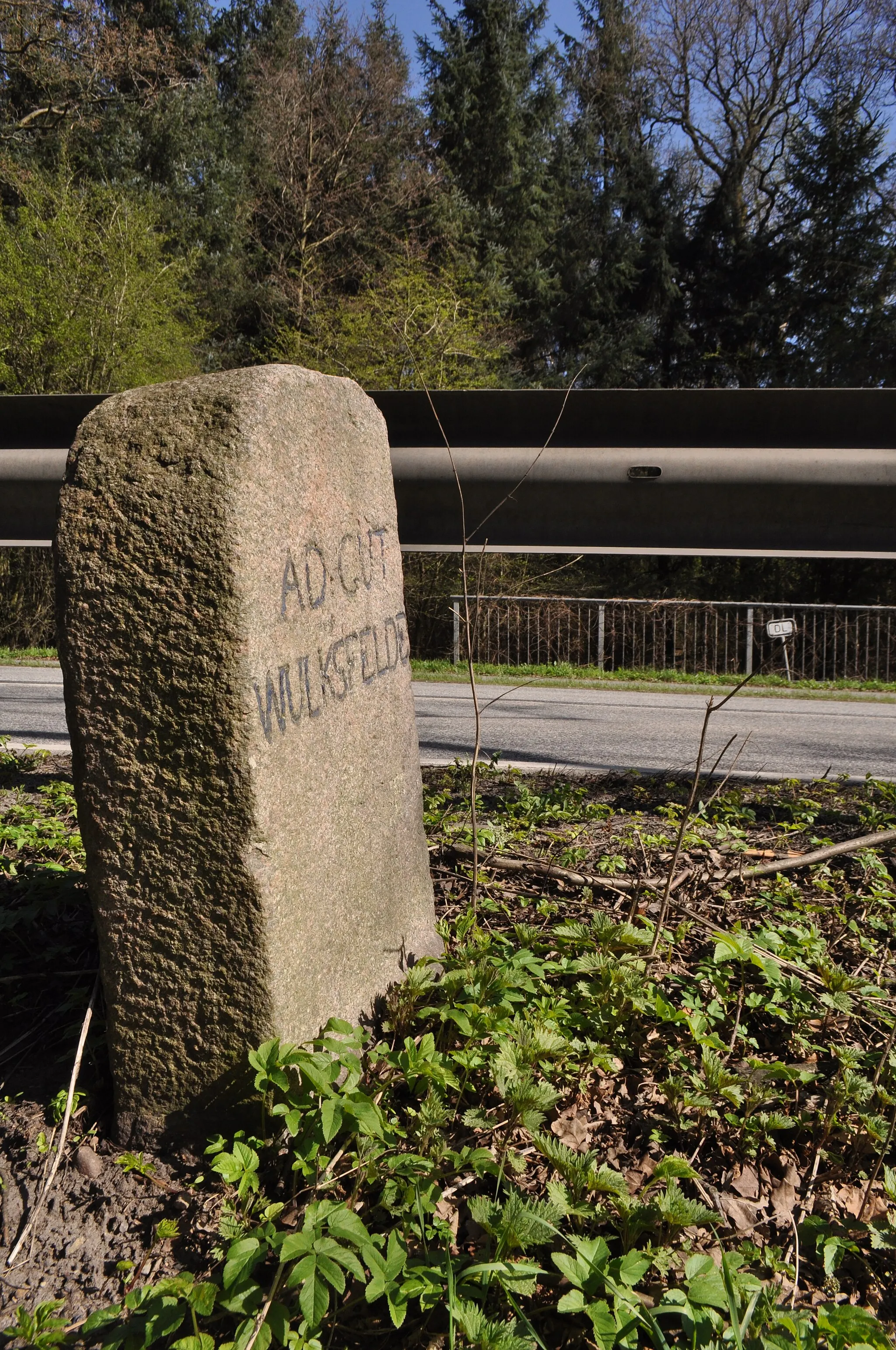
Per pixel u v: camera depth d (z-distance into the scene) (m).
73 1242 1.95
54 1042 2.57
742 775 5.35
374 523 2.61
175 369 18.19
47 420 3.93
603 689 10.61
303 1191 1.95
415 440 3.94
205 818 1.96
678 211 26.78
